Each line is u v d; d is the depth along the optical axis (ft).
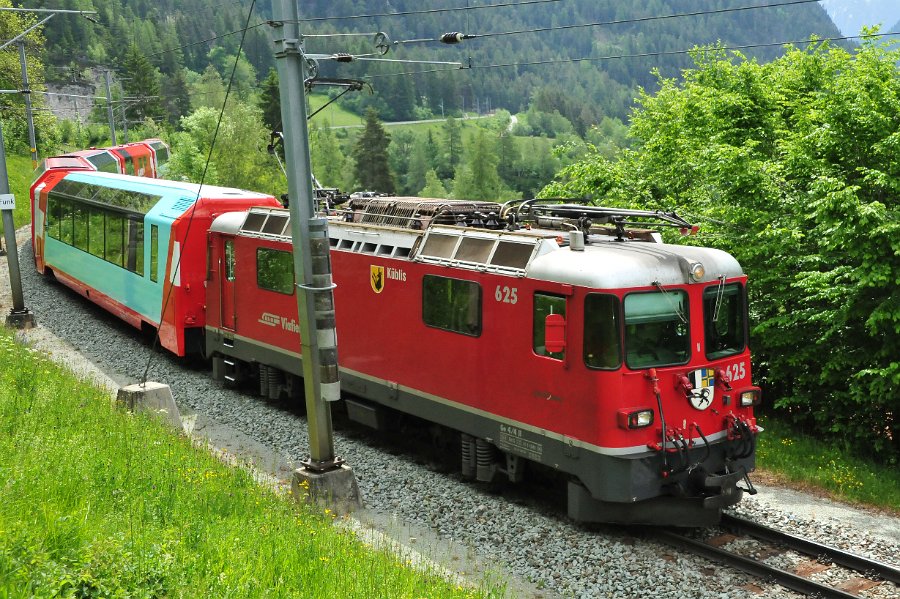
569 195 67.51
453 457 43.65
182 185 66.18
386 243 42.93
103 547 22.39
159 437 38.40
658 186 64.39
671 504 33.19
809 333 47.50
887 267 41.29
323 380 35.19
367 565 26.55
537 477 39.86
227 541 25.59
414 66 554.46
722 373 34.12
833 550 30.78
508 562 30.94
